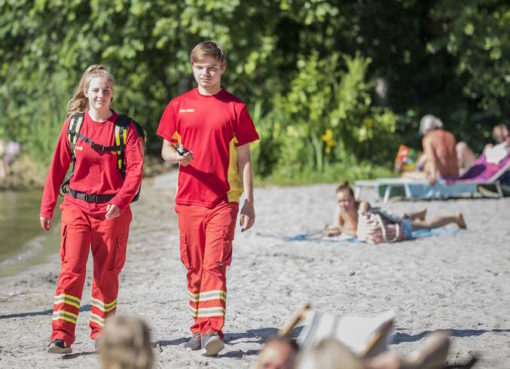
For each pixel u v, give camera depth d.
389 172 30.83
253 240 17.09
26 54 35.94
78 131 9.34
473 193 25.14
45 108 34.75
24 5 33.97
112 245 9.40
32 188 29.59
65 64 32.78
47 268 15.20
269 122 31.73
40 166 33.09
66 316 9.25
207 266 9.28
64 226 9.35
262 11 31.59
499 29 33.72
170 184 29.64
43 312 11.71
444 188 23.97
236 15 31.30
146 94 37.22
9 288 13.41
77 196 9.38
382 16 37.16
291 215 20.86
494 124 38.09
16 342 9.96
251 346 9.52
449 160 24.19
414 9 36.91
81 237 9.30
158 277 13.79
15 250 17.06
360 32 37.44
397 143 32.53
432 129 24.20
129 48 32.09
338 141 31.33
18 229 19.78
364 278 13.22
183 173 9.50
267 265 14.42
